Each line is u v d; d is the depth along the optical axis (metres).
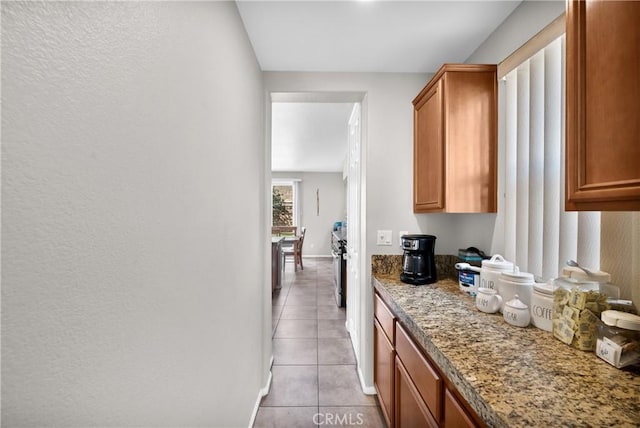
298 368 2.40
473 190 1.58
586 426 0.59
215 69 1.08
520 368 0.81
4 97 0.36
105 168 0.52
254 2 1.37
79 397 0.47
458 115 1.58
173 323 0.77
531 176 1.32
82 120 0.47
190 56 0.86
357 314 2.50
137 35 0.61
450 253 2.14
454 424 0.88
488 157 1.58
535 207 1.30
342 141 4.65
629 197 0.64
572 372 0.79
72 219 0.45
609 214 0.98
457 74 1.57
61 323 0.44
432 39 1.72
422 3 1.41
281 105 3.01
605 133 0.69
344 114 3.30
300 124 3.70
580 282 0.95
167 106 0.73
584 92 0.75
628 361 0.80
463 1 1.41
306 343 2.85
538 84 1.29
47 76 0.41
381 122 2.11
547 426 0.59
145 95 0.64
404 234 2.12
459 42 1.75
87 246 0.48
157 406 0.70
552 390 0.71
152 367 0.67
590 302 0.92
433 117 1.71
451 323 1.17
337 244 4.41
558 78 1.18
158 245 0.69
